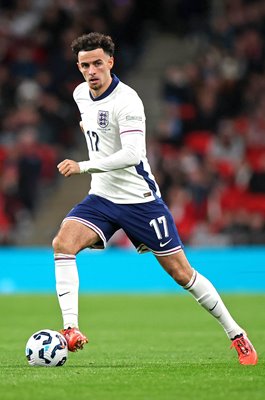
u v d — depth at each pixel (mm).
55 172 76375
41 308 53312
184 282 26281
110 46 25938
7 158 73250
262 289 66562
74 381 22391
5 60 83625
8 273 67562
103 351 32125
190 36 88688
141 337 37938
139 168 26094
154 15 90188
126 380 22578
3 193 71875
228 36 80562
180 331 40562
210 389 21141
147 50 88625
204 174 69625
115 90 25938
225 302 55906
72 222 26156
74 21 82938
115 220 26281
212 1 87500
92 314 49656
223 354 30578
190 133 75812
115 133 26109
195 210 69188
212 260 66375
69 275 25984
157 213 26188
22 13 87250
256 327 41156
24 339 37188
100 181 26266
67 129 77625
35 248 69875
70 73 79562
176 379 22766
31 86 79688
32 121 77125
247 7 82938
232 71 77750
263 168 71688
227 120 75875
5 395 20297
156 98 83688
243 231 67875
